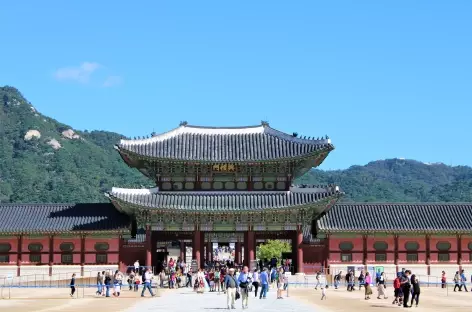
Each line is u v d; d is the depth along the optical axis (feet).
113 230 296.10
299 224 297.12
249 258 295.89
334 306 180.75
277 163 304.91
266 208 290.97
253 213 296.10
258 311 162.81
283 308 171.42
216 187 308.81
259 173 309.22
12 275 292.81
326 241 303.48
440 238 307.37
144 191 302.25
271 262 322.34
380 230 302.25
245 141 316.60
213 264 347.15
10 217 304.09
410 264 304.30
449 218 310.45
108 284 220.64
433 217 310.86
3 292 242.58
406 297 178.19
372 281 289.94
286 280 219.00
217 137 319.47
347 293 240.32
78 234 297.53
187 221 298.56
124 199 293.02
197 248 296.30
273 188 308.60
